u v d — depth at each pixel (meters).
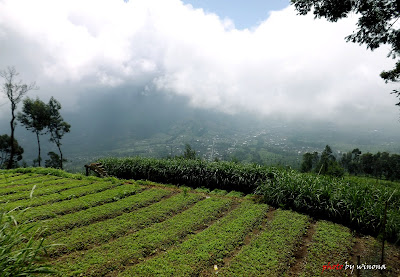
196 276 3.83
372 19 6.11
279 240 4.97
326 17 6.61
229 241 4.90
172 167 10.47
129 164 11.52
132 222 5.78
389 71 8.59
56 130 31.80
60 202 7.27
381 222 5.50
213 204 7.12
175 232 5.28
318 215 6.61
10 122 22.62
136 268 3.92
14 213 6.14
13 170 12.53
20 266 2.85
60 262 4.09
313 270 4.07
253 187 8.88
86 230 5.32
